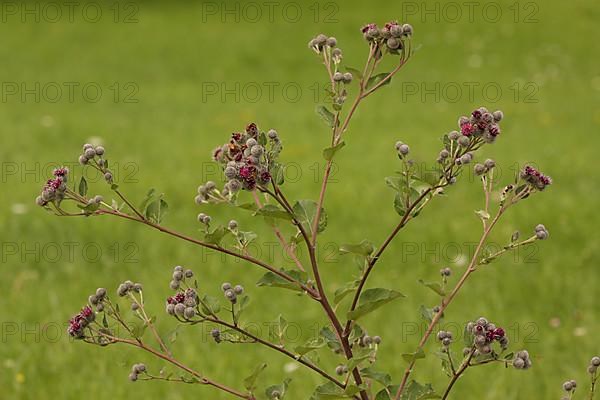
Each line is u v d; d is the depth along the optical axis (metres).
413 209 3.63
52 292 7.82
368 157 12.08
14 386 6.40
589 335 6.96
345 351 3.76
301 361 3.76
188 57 19.92
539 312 7.37
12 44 20.83
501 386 6.20
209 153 12.34
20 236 9.12
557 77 18.23
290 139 13.17
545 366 6.52
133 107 15.76
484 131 3.44
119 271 8.30
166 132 13.80
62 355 6.83
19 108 15.62
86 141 13.15
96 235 9.13
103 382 6.42
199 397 6.20
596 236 8.87
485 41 20.89
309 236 3.68
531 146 12.71
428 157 11.98
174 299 3.62
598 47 20.66
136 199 10.14
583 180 10.91
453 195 10.25
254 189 3.42
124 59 19.80
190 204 9.98
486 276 8.07
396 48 3.68
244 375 6.51
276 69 19.03
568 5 23.77
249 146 3.36
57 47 20.70
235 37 21.47
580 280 7.92
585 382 6.21
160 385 6.39
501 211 3.77
